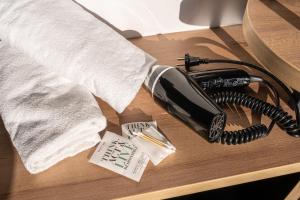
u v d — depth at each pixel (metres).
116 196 0.51
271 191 0.74
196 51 0.77
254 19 0.62
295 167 0.58
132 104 0.64
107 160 0.55
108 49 0.58
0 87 0.56
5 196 0.51
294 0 0.67
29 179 0.53
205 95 0.57
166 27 0.81
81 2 0.72
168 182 0.54
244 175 0.56
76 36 0.57
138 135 0.59
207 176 0.55
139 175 0.54
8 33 0.56
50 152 0.52
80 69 0.56
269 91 0.68
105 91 0.56
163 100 0.59
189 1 0.77
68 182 0.53
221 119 0.55
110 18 0.76
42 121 0.53
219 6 0.80
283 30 0.59
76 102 0.56
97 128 0.55
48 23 0.57
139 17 0.77
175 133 0.60
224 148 0.58
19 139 0.52
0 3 0.57
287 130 0.61
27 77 0.57
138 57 0.60
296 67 0.53
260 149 0.59
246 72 0.66
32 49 0.56
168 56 0.75
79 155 0.56
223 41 0.80
